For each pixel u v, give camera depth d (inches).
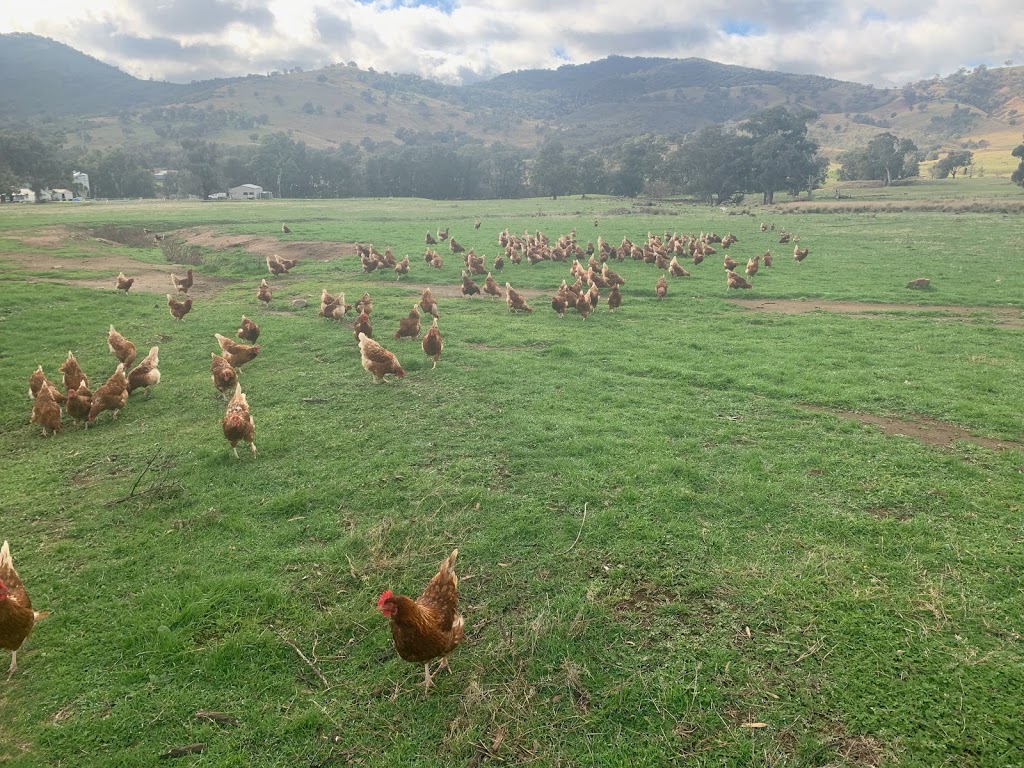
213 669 99.5
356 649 104.3
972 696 90.0
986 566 119.9
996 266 403.9
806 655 98.7
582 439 165.6
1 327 265.7
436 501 141.5
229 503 141.9
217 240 563.5
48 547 129.8
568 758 83.7
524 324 280.7
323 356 236.8
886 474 148.0
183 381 213.5
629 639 104.4
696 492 142.6
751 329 268.2
